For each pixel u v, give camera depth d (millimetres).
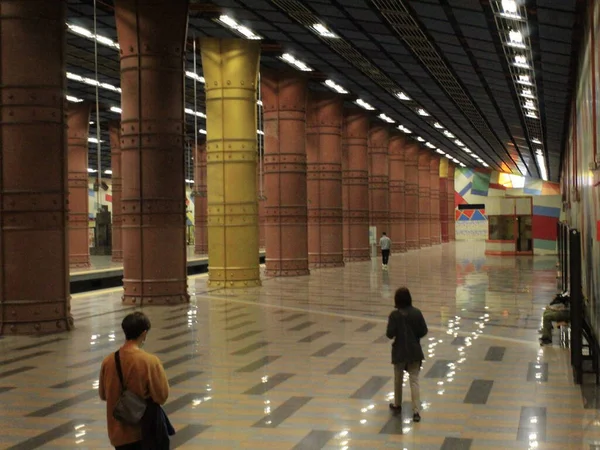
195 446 6500
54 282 13680
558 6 13539
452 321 14477
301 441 6605
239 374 9539
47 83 13594
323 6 18219
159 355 10984
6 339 12953
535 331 13078
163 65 17625
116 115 38594
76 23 21500
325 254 33312
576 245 8750
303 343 11977
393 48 22578
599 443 6422
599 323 9203
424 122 42656
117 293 21438
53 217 13695
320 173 33156
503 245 45031
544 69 20203
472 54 21141
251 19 20406
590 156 11609
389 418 7328
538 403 7852
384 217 43906
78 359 10938
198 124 43625
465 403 7883
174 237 18016
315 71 27812
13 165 13500
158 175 17766
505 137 45625
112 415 4551
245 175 22766
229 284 22656
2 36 13453
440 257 43156
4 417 7633
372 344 11844
